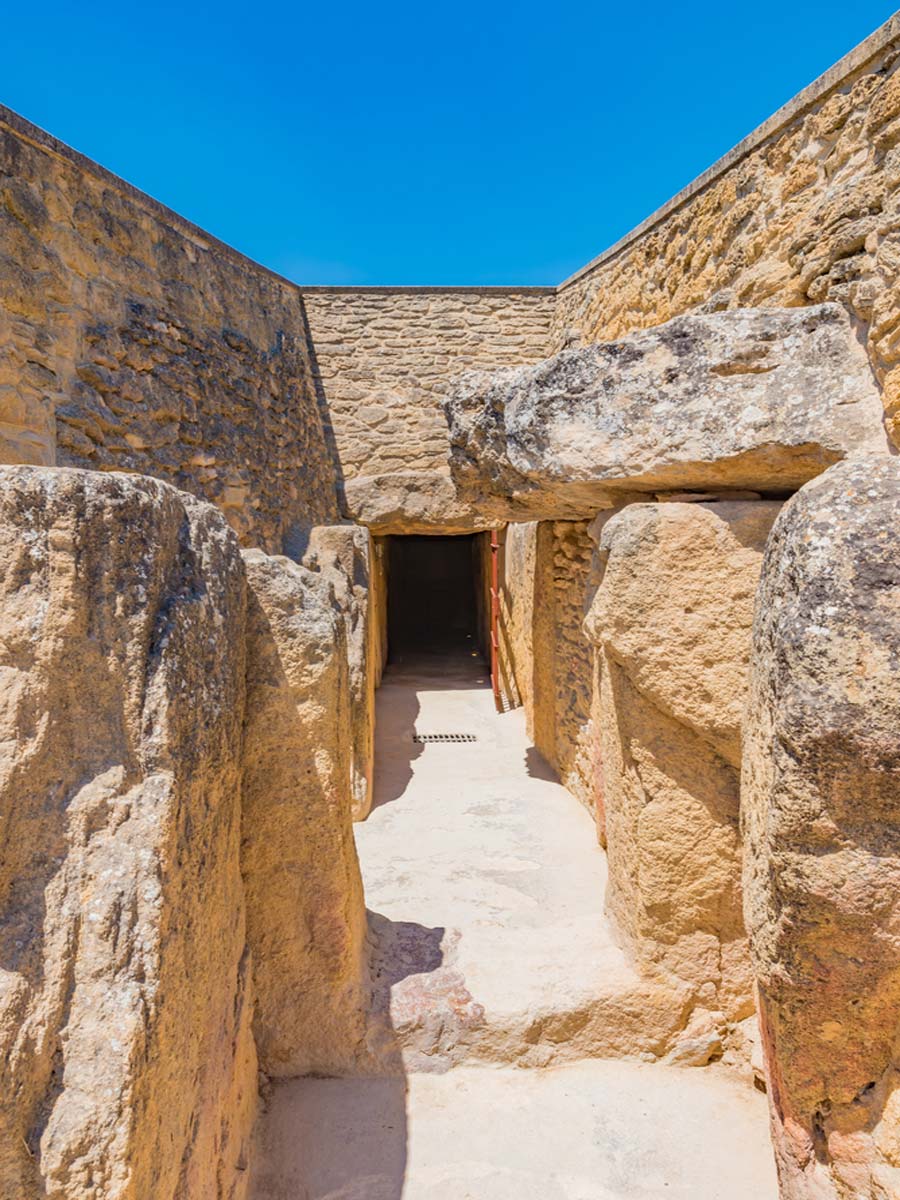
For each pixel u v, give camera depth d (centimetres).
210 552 179
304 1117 225
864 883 129
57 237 358
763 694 149
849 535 131
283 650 216
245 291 558
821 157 253
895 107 214
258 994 235
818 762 128
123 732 138
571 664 483
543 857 388
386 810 465
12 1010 118
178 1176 141
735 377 237
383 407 704
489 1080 243
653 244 402
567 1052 252
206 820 162
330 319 700
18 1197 113
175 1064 140
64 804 132
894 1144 134
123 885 131
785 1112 150
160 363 435
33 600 131
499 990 257
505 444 296
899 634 125
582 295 594
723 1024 254
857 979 136
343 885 237
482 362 712
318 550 572
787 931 137
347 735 248
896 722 124
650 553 240
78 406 365
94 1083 120
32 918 125
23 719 128
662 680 241
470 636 1203
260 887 229
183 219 476
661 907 254
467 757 585
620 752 266
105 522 138
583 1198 203
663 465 245
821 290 246
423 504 699
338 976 240
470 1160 214
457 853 394
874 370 224
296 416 624
